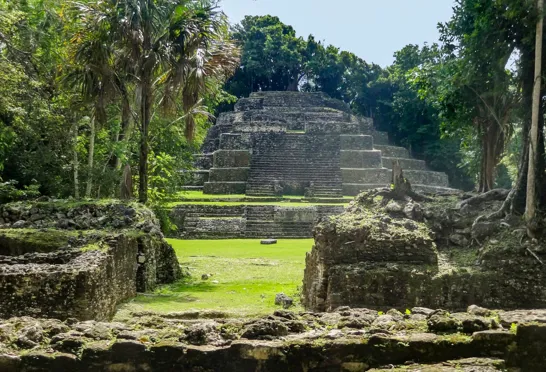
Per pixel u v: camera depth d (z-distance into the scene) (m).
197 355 4.86
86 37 19.45
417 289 10.31
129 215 16.69
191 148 31.95
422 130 55.91
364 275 10.43
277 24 73.81
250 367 4.86
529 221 11.17
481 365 4.56
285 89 75.75
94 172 24.25
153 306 11.85
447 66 18.17
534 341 4.79
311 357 4.86
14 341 5.02
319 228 11.44
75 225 16.14
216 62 20.52
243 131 53.66
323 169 48.62
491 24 14.83
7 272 8.52
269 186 46.75
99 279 9.29
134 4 18.86
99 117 19.73
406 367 4.62
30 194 22.98
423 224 11.96
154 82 20.55
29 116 23.03
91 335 5.15
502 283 10.38
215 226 36.19
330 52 71.81
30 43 22.42
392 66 64.94
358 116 61.19
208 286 15.47
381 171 47.97
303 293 12.90
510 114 16.09
